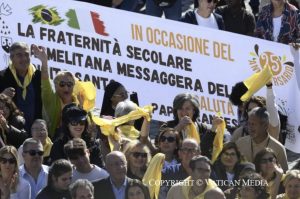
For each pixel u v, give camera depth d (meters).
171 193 27.09
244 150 29.14
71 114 28.00
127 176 27.56
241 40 32.94
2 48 31.39
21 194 26.83
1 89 29.61
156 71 32.38
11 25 31.47
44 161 28.16
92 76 31.97
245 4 38.59
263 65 33.03
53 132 29.70
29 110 29.66
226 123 32.66
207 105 32.62
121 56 32.16
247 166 27.80
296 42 33.91
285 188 27.45
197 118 30.72
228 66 32.84
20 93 29.62
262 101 30.23
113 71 32.09
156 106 32.31
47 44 31.67
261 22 34.06
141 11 37.56
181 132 28.86
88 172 27.11
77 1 31.94
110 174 26.67
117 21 32.19
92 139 28.25
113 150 28.20
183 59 32.56
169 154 28.17
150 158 27.72
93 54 31.98
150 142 28.70
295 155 32.91
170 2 35.66
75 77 31.27
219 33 32.78
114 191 26.70
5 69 29.70
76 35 31.89
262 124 28.91
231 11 34.31
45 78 29.69
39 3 31.66
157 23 32.41
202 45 32.69
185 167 27.69
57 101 29.69
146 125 28.64
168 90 32.47
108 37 32.09
